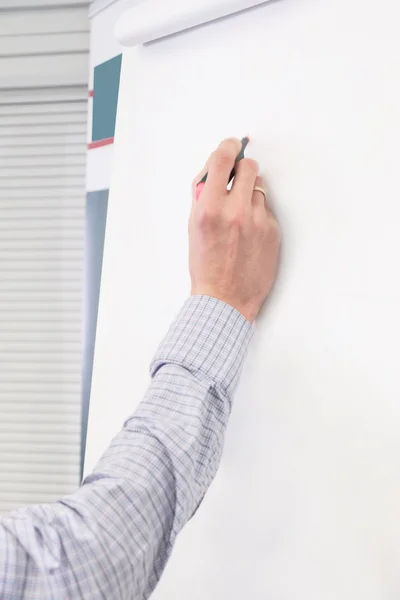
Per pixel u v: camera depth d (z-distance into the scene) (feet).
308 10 2.04
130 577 1.56
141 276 2.63
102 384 2.77
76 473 5.56
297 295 2.01
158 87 2.61
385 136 1.82
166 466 1.69
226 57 2.31
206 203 1.95
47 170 5.45
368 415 1.80
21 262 5.55
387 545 1.73
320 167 1.98
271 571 2.02
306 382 1.96
